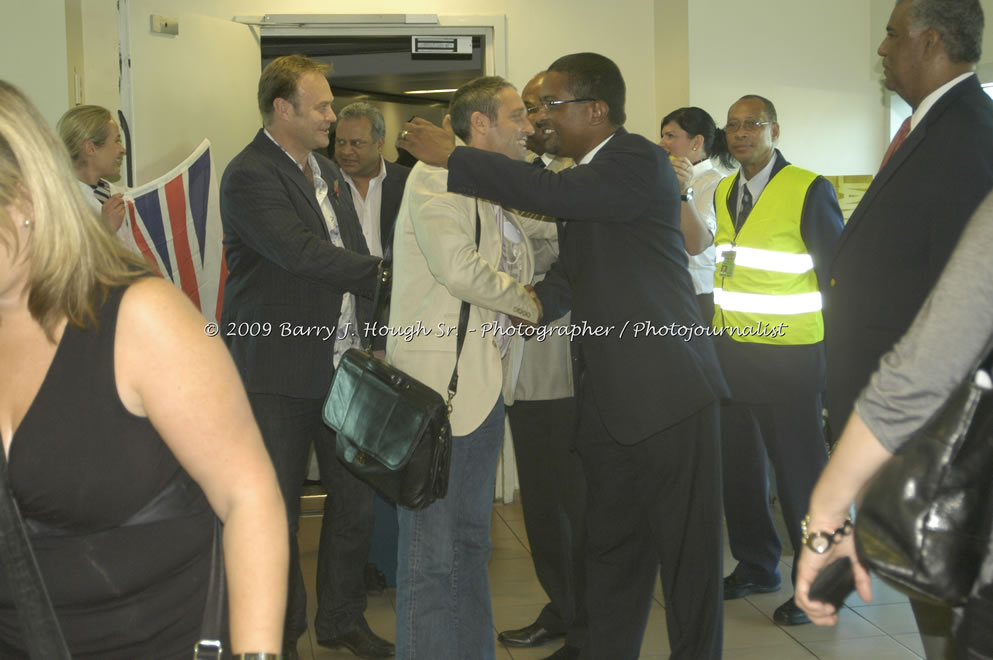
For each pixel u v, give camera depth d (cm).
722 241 357
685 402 230
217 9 461
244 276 289
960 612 119
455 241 221
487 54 486
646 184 228
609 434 241
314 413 292
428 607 228
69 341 107
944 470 115
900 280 207
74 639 113
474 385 229
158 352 107
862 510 121
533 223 278
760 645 301
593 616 260
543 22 484
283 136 292
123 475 109
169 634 116
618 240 235
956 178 198
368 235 396
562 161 330
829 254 329
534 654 302
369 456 219
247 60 454
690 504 236
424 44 486
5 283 104
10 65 345
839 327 220
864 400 124
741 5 456
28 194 102
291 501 289
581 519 293
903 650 294
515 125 242
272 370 281
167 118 407
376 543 366
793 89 464
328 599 309
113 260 110
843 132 470
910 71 212
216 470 109
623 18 489
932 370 117
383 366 225
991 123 202
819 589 134
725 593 345
